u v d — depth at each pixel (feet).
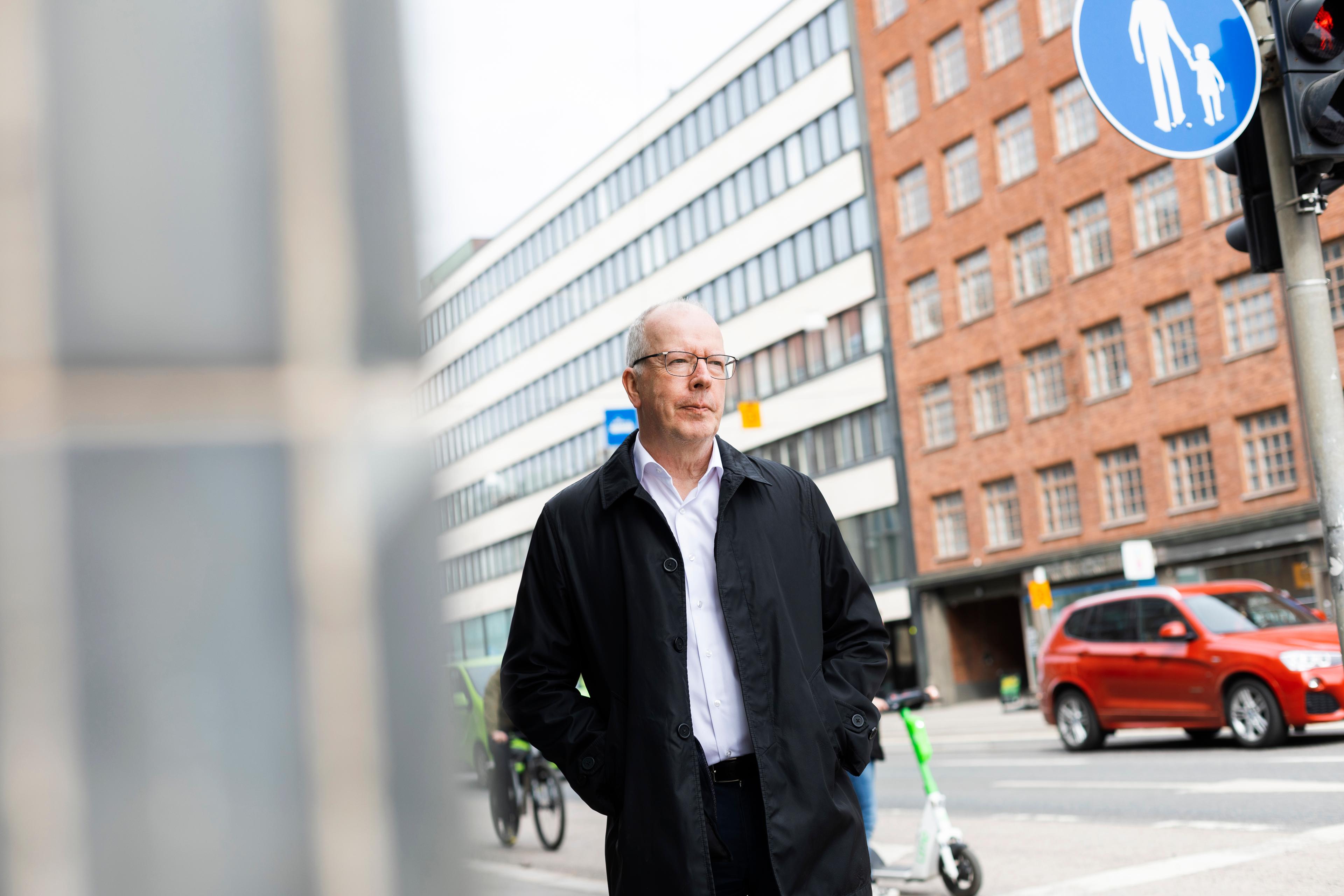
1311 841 25.95
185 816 2.09
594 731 9.82
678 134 159.43
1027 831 31.09
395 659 2.21
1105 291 110.73
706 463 10.48
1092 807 33.81
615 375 167.84
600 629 9.84
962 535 126.21
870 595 10.87
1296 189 16.31
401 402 2.25
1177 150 16.39
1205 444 102.83
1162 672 45.91
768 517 10.07
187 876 2.08
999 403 122.21
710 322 10.66
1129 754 46.37
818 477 142.92
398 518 2.24
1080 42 16.16
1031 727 72.23
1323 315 16.22
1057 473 116.37
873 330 135.23
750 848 9.46
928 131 128.77
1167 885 23.21
